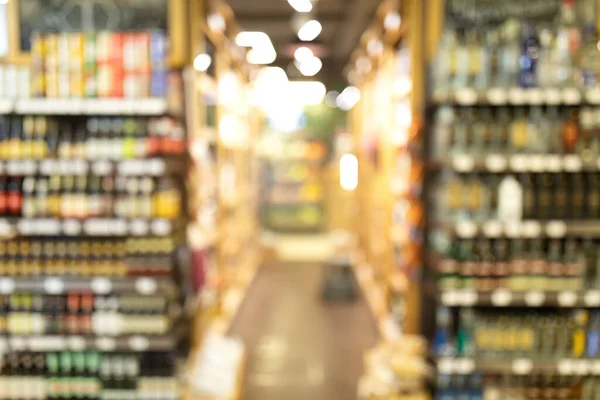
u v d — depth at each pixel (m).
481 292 4.41
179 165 4.88
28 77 4.39
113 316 4.47
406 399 4.45
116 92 4.38
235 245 8.94
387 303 7.38
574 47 4.34
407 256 5.80
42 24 4.79
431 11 4.82
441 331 4.50
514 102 4.41
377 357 4.96
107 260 4.48
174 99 4.68
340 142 14.82
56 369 4.50
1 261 4.46
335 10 11.45
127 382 4.46
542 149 4.34
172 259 4.53
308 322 8.00
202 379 4.79
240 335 7.35
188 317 5.10
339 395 5.46
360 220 11.33
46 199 4.41
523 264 4.40
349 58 15.66
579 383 4.46
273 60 15.39
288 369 6.16
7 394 4.45
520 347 4.39
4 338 4.45
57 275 4.48
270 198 15.92
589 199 4.36
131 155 4.38
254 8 11.32
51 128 4.44
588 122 4.31
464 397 4.43
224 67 7.76
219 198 7.19
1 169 4.32
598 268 4.43
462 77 4.38
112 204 4.42
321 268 11.89
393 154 7.12
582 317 4.39
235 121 8.86
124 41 4.37
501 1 4.78
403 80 6.20
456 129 4.38
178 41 4.77
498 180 4.45
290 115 16.11
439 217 4.58
